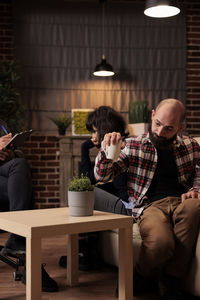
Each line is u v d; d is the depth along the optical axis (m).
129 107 4.70
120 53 4.88
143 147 1.93
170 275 1.64
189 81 4.97
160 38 4.93
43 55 4.79
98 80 4.86
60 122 4.55
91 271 2.27
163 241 1.58
